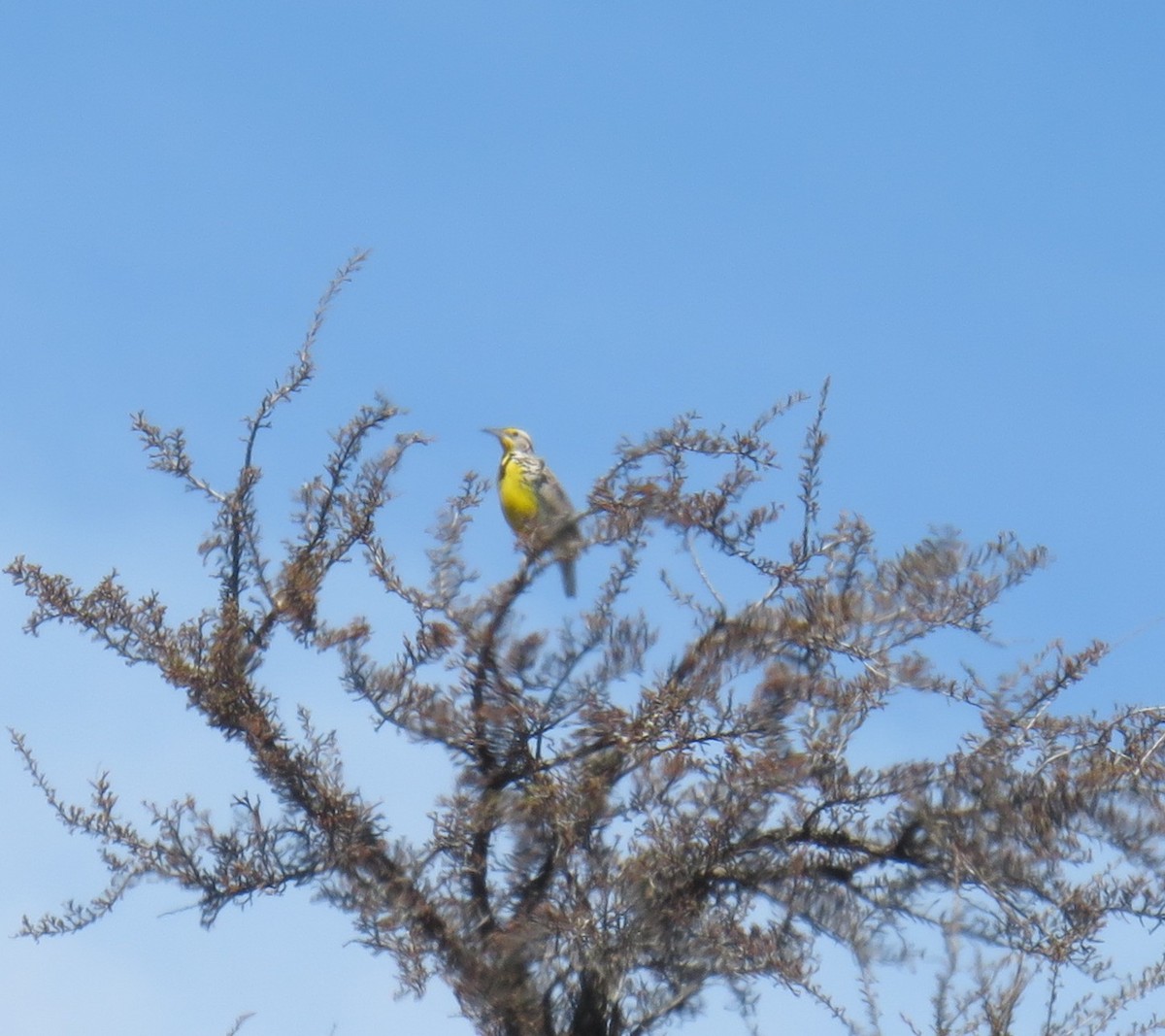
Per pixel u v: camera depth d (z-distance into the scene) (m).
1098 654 11.92
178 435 12.98
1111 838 11.55
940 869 11.69
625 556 12.59
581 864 11.73
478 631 12.51
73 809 12.22
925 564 12.21
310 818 12.28
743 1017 11.20
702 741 12.10
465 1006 11.59
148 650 12.55
